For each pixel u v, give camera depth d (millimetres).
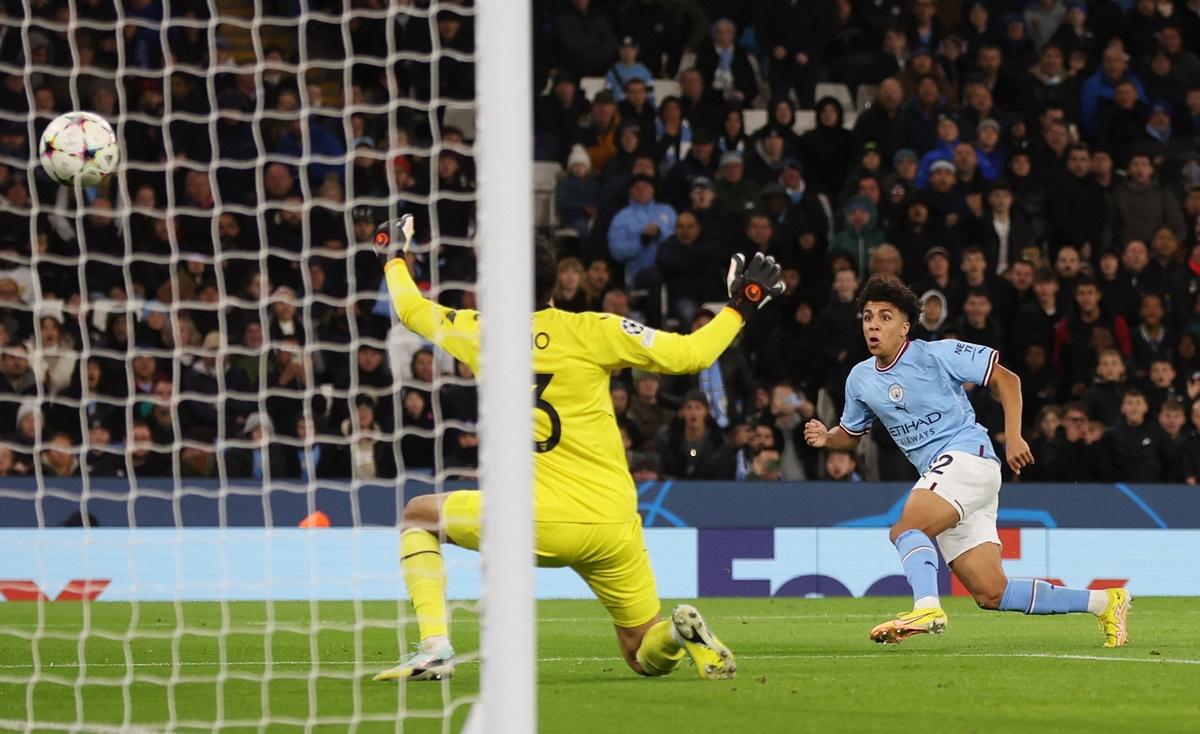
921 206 32062
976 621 21109
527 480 8820
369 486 26672
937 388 16078
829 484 28344
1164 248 33000
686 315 31219
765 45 37438
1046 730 9961
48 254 29750
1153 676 13320
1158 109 36938
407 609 23562
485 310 8969
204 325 28438
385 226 13164
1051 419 29016
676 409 29016
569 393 12469
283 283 29641
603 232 32500
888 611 23844
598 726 10141
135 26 33375
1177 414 29484
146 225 30125
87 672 14359
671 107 34500
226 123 31812
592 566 12711
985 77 36469
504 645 8648
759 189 33344
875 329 16094
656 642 12891
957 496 15656
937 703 11297
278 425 27250
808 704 11227
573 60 36375
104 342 27750
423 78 33844
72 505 25734
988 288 31109
